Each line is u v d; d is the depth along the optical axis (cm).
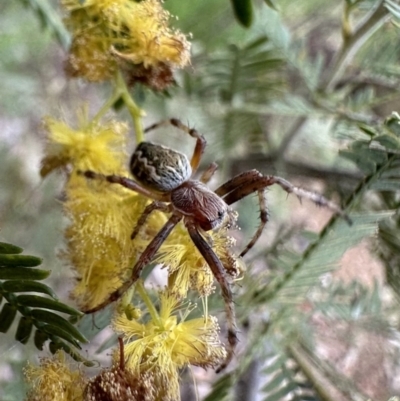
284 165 6
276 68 5
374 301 5
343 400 5
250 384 5
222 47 5
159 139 7
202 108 6
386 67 5
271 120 7
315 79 5
